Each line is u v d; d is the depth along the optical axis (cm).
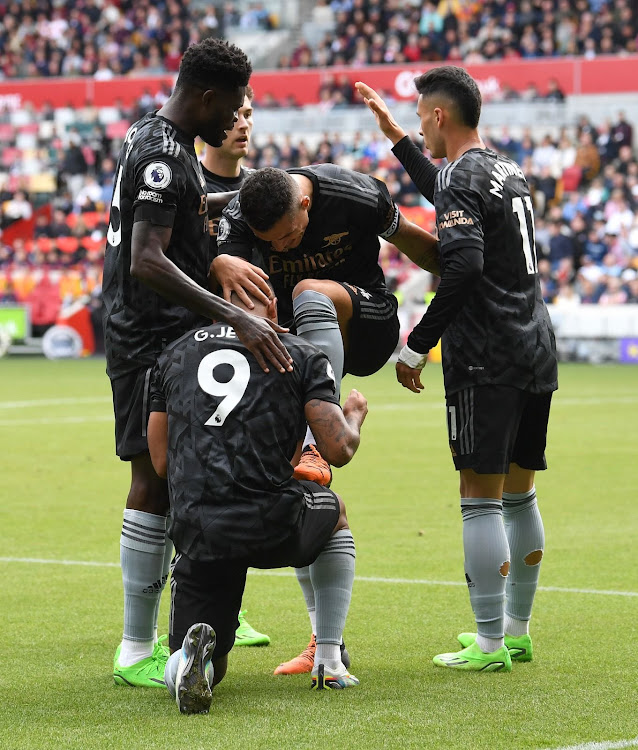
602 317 6059
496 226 1090
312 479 1027
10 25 8950
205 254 1084
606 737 859
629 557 1638
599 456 2750
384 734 867
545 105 6975
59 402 4125
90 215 7488
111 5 8812
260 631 1273
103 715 936
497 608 1092
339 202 1100
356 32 8006
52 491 2278
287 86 7512
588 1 7512
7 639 1213
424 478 2444
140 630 1070
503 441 1089
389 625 1279
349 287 1119
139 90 7888
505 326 1090
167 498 1098
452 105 1126
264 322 977
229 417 958
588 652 1152
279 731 877
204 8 9031
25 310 6962
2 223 7794
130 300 1090
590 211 6525
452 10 7812
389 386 4953
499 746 836
